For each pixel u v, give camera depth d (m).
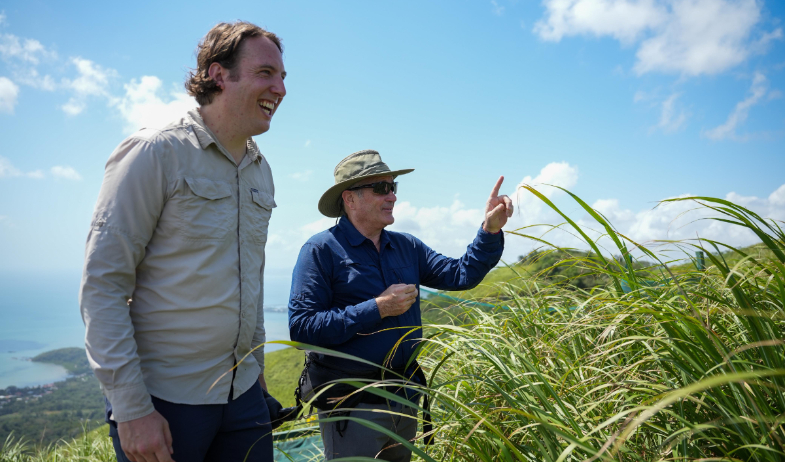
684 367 1.13
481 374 1.69
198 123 1.55
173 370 1.43
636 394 1.20
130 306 1.43
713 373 1.04
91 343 1.25
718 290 1.33
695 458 1.00
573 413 1.28
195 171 1.48
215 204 1.51
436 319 2.40
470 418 1.39
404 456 1.96
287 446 3.34
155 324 1.42
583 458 1.07
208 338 1.47
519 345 1.68
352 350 1.93
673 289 1.47
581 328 1.62
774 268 1.12
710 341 1.05
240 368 1.62
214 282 1.48
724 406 1.02
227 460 1.60
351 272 2.13
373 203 2.19
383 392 1.09
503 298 2.28
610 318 1.47
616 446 0.71
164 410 1.41
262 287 1.83
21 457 4.28
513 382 1.31
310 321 1.95
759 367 1.04
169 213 1.42
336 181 2.34
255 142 1.81
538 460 1.21
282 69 1.64
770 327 1.05
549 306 2.04
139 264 1.43
